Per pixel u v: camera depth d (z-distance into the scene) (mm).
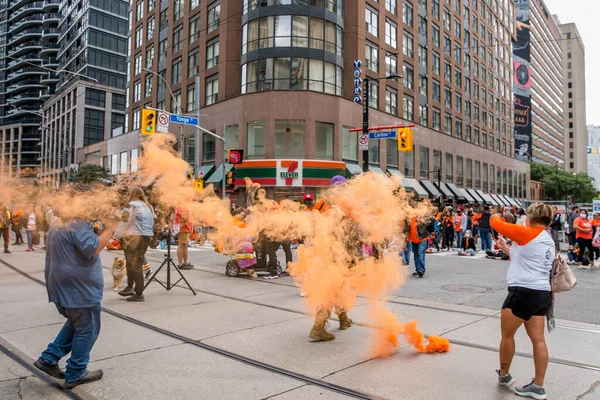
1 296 7531
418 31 41250
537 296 3633
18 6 93812
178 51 39125
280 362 4434
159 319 6039
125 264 7938
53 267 3678
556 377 4113
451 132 47531
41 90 85750
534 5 109812
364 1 33688
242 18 32344
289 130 29719
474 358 4613
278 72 30234
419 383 3943
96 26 67812
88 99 62812
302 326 5750
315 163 28984
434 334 5465
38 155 62750
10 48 95312
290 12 30391
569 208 25969
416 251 10227
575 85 157875
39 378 3973
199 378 4000
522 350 4875
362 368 4293
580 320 6246
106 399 3555
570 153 156750
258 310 6617
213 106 33344
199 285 8750
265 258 10328
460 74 50062
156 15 42625
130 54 47438
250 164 29531
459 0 50594
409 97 39625
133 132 39375
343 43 32719
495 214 4039
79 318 3740
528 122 74562
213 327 5656
